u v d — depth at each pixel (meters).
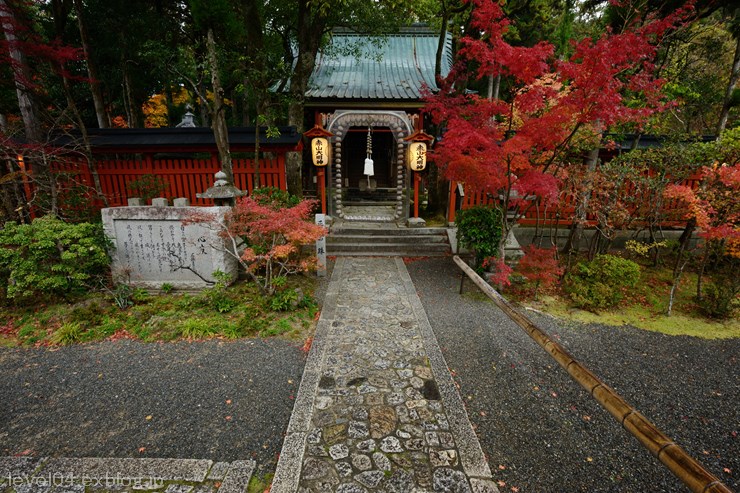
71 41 12.09
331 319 5.68
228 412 3.63
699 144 6.91
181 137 9.36
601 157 9.56
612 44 4.80
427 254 9.50
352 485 2.71
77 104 13.93
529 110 5.59
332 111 12.09
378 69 13.49
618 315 6.21
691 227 7.62
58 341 5.00
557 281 7.35
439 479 2.78
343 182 17.02
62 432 3.36
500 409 3.71
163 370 4.38
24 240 5.66
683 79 10.77
